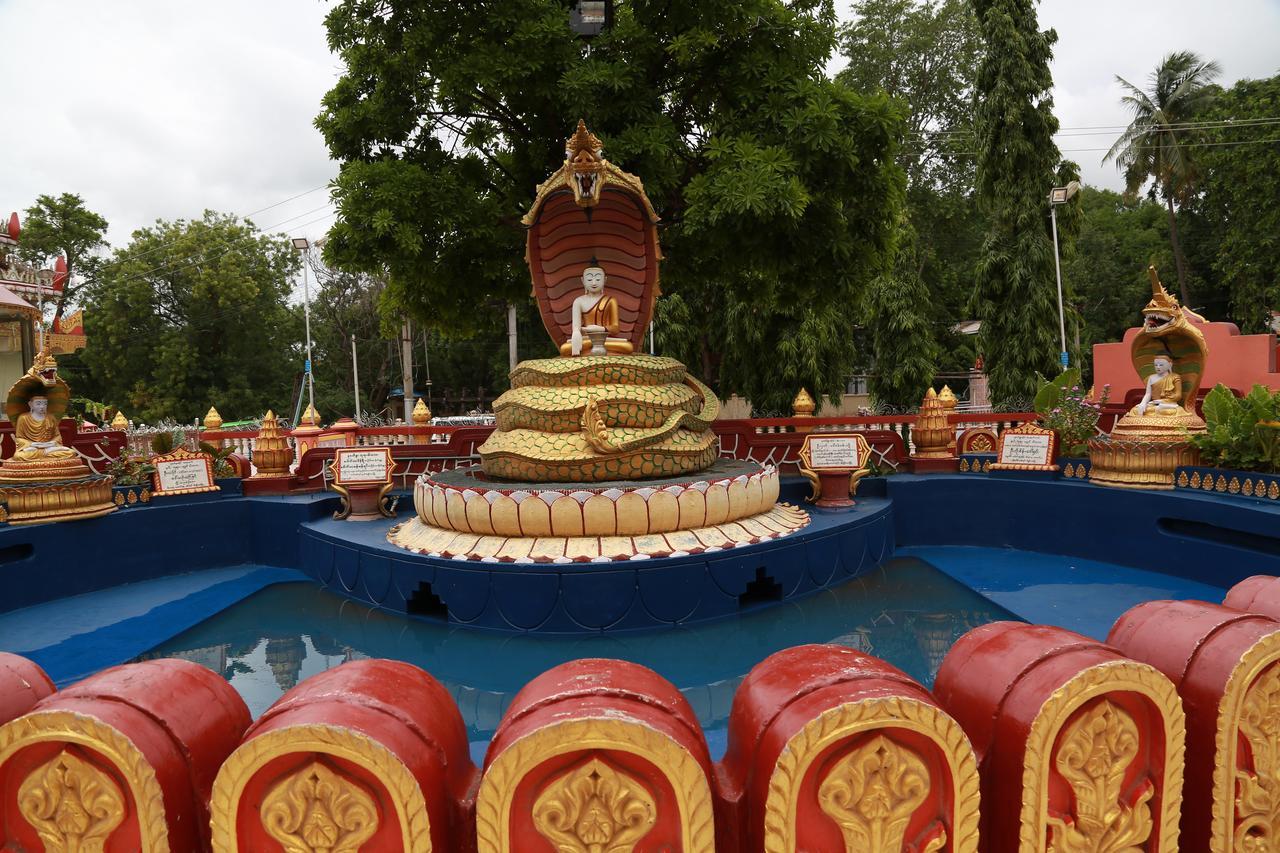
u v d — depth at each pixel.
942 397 12.62
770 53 11.84
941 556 9.38
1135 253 47.59
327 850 1.79
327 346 49.12
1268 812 2.15
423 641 6.82
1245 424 7.68
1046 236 25.41
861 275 12.79
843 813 1.82
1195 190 39.59
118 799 1.88
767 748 1.95
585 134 8.50
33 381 8.80
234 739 2.21
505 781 1.76
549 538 7.22
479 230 11.88
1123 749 1.98
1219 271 39.97
